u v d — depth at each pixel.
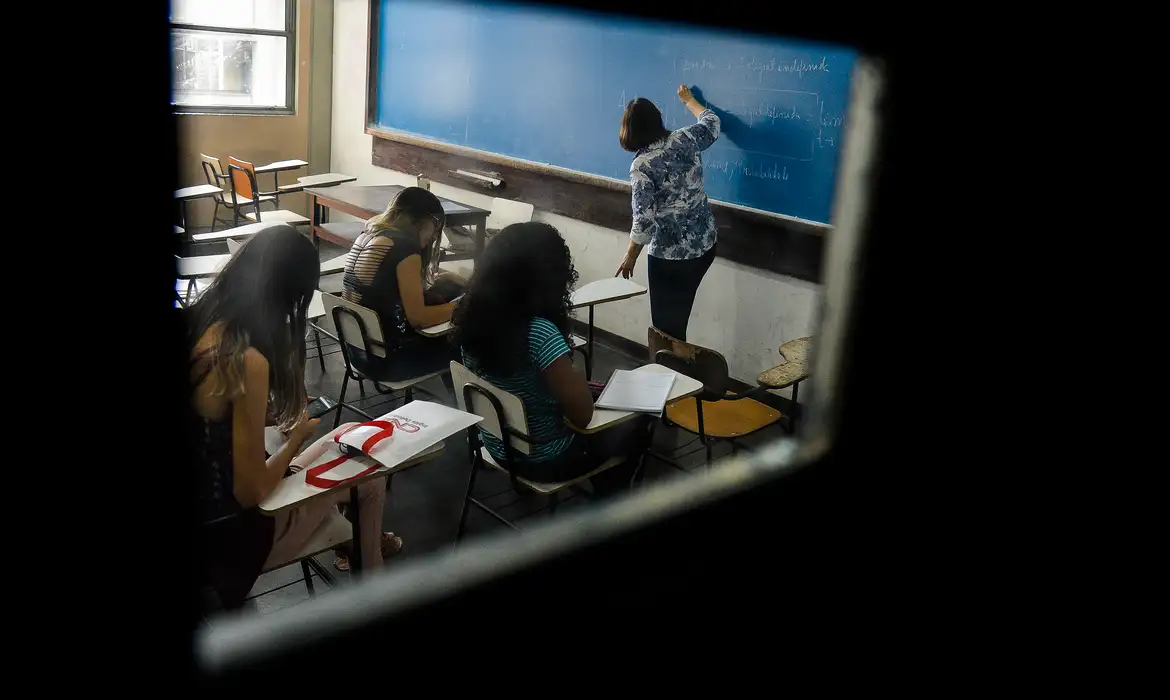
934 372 2.66
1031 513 2.54
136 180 0.84
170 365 0.91
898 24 1.83
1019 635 2.32
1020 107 2.33
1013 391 2.57
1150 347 2.42
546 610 2.23
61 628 0.94
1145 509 2.38
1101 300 2.46
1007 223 2.48
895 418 2.72
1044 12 2.15
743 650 2.19
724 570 2.43
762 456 2.89
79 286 0.84
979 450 2.62
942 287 2.61
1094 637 2.27
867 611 2.35
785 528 2.59
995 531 2.55
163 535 0.96
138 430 0.92
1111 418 2.48
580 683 2.03
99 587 0.94
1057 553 2.49
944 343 2.64
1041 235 2.46
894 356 2.72
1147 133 2.34
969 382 2.62
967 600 2.41
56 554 0.91
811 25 1.35
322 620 2.09
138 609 0.98
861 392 2.77
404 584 2.34
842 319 2.80
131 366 0.89
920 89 2.42
